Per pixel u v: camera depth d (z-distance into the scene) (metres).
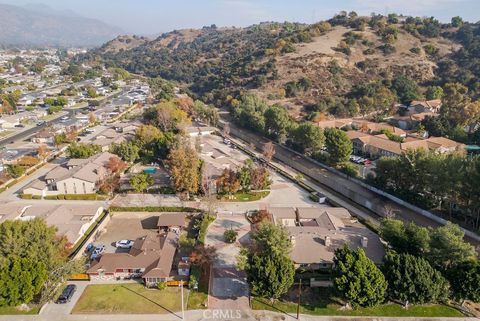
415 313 57.00
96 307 57.84
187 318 55.88
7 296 53.69
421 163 89.56
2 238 58.66
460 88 190.88
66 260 65.38
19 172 110.19
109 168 106.62
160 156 127.31
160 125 155.00
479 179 75.12
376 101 191.75
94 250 73.44
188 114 188.88
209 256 68.25
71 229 76.56
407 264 55.81
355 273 54.69
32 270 55.41
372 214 90.38
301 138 135.12
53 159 129.38
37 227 61.50
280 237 62.06
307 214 84.25
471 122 152.75
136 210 91.31
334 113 189.00
